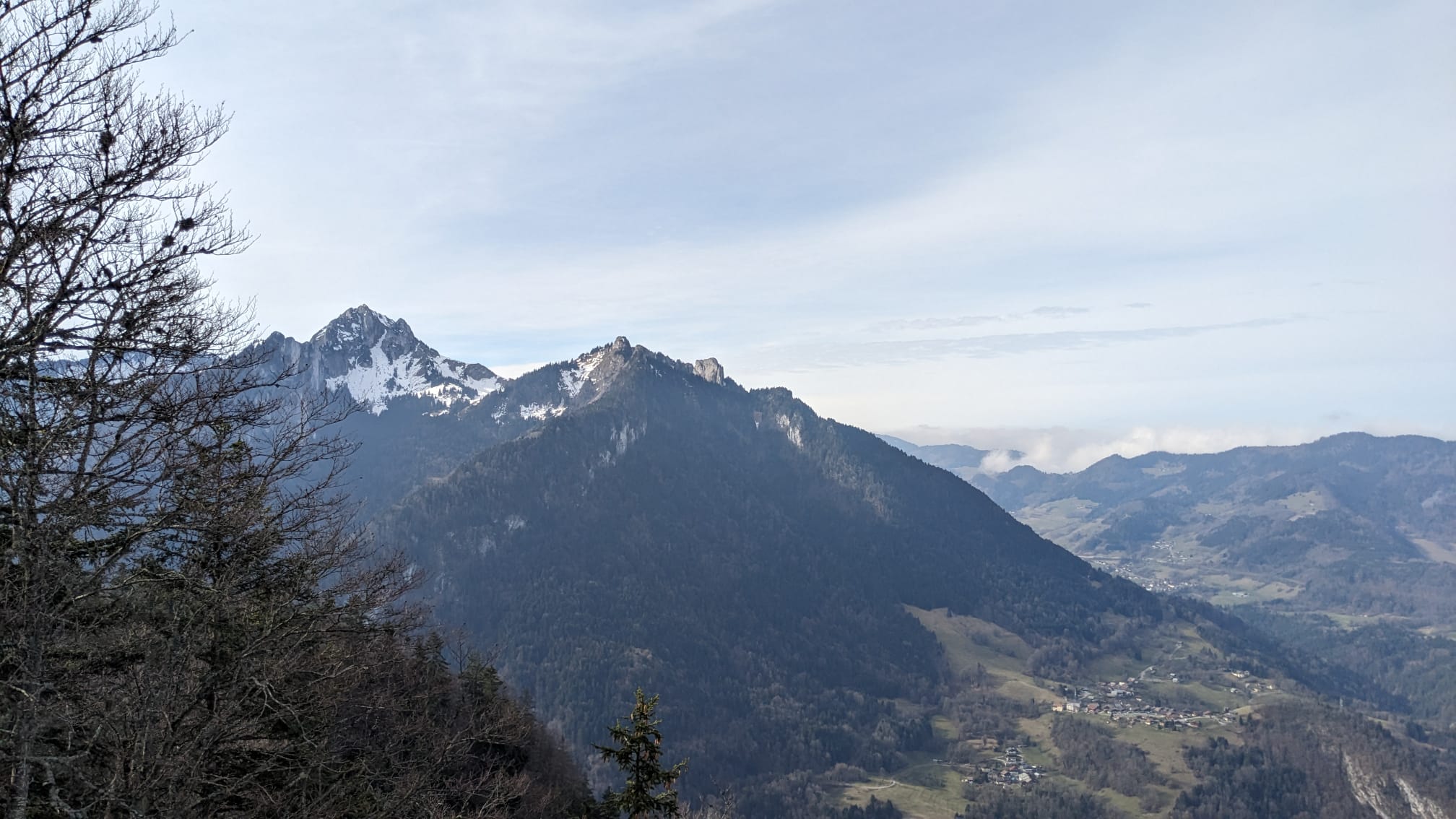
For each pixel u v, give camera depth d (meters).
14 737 11.93
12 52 12.20
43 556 12.06
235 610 16.23
